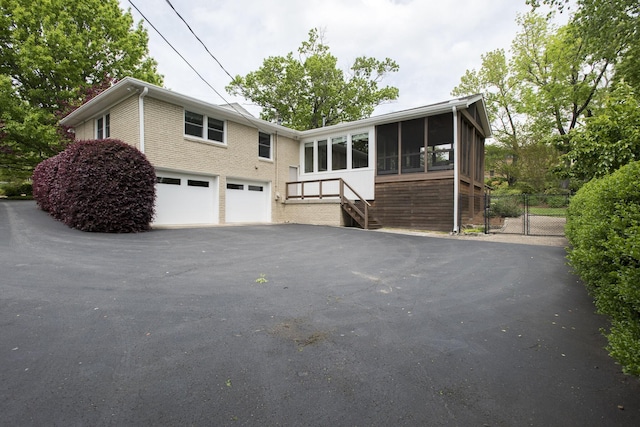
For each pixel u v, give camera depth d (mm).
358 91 25859
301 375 2201
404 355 2521
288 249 7258
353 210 13406
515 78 22438
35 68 15148
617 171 2906
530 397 1991
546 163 21844
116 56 17922
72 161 8453
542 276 5102
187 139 11797
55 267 4812
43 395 1895
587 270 3424
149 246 6891
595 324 3195
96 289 3914
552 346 2713
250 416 1771
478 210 16156
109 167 8438
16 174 20109
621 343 1948
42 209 11656
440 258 6551
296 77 23812
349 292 4145
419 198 12758
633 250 1973
